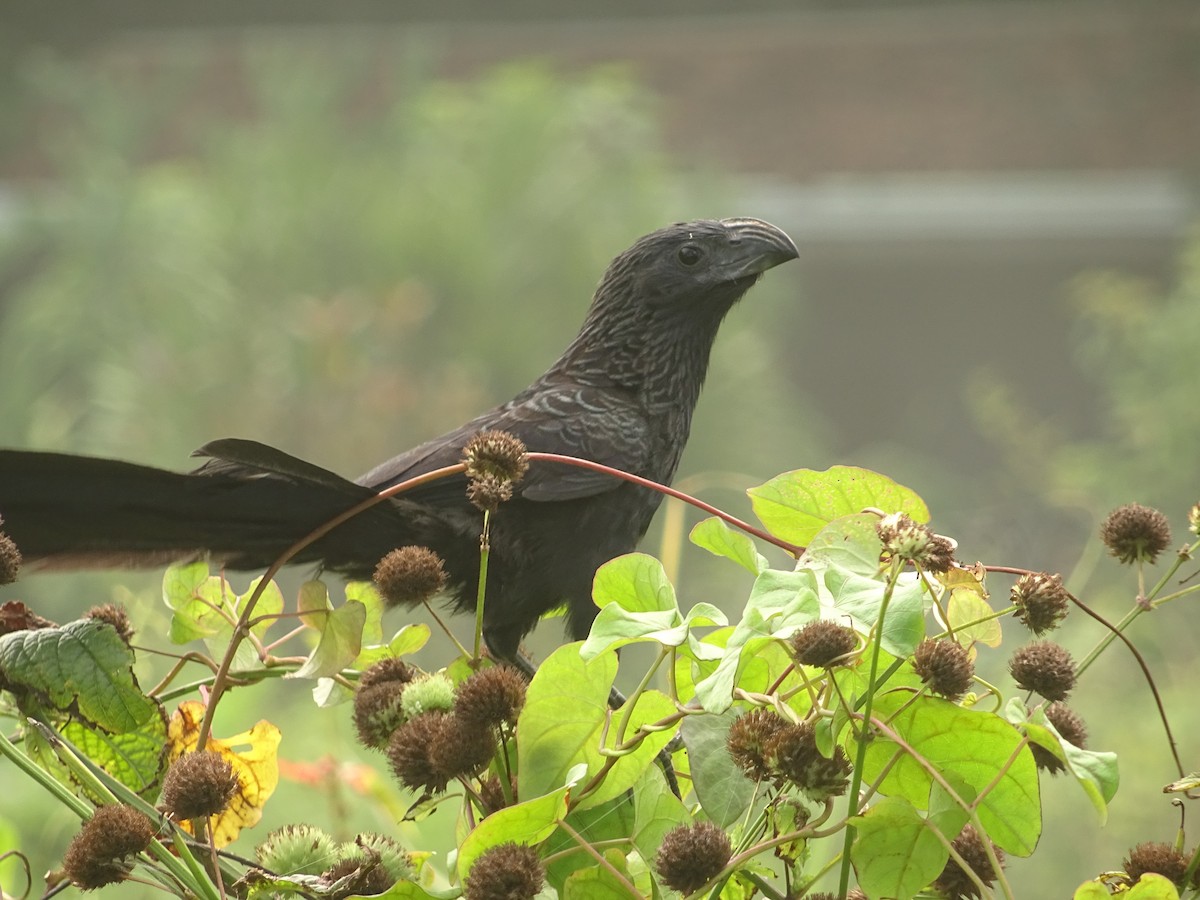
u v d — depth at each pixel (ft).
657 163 65.82
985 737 8.07
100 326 58.13
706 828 7.70
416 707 8.72
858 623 7.96
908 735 8.19
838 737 8.44
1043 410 84.48
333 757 14.57
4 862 12.92
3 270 69.21
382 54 78.64
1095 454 52.44
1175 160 81.20
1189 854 8.95
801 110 84.33
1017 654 8.53
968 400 81.87
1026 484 59.11
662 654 8.32
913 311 86.17
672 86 85.40
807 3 85.71
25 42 79.05
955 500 71.97
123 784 9.70
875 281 86.07
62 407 57.36
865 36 88.02
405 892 8.11
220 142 64.85
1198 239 63.00
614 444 16.16
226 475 12.10
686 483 15.70
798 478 9.93
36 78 76.38
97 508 11.55
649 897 8.30
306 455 51.47
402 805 16.30
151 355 54.24
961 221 80.38
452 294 60.13
